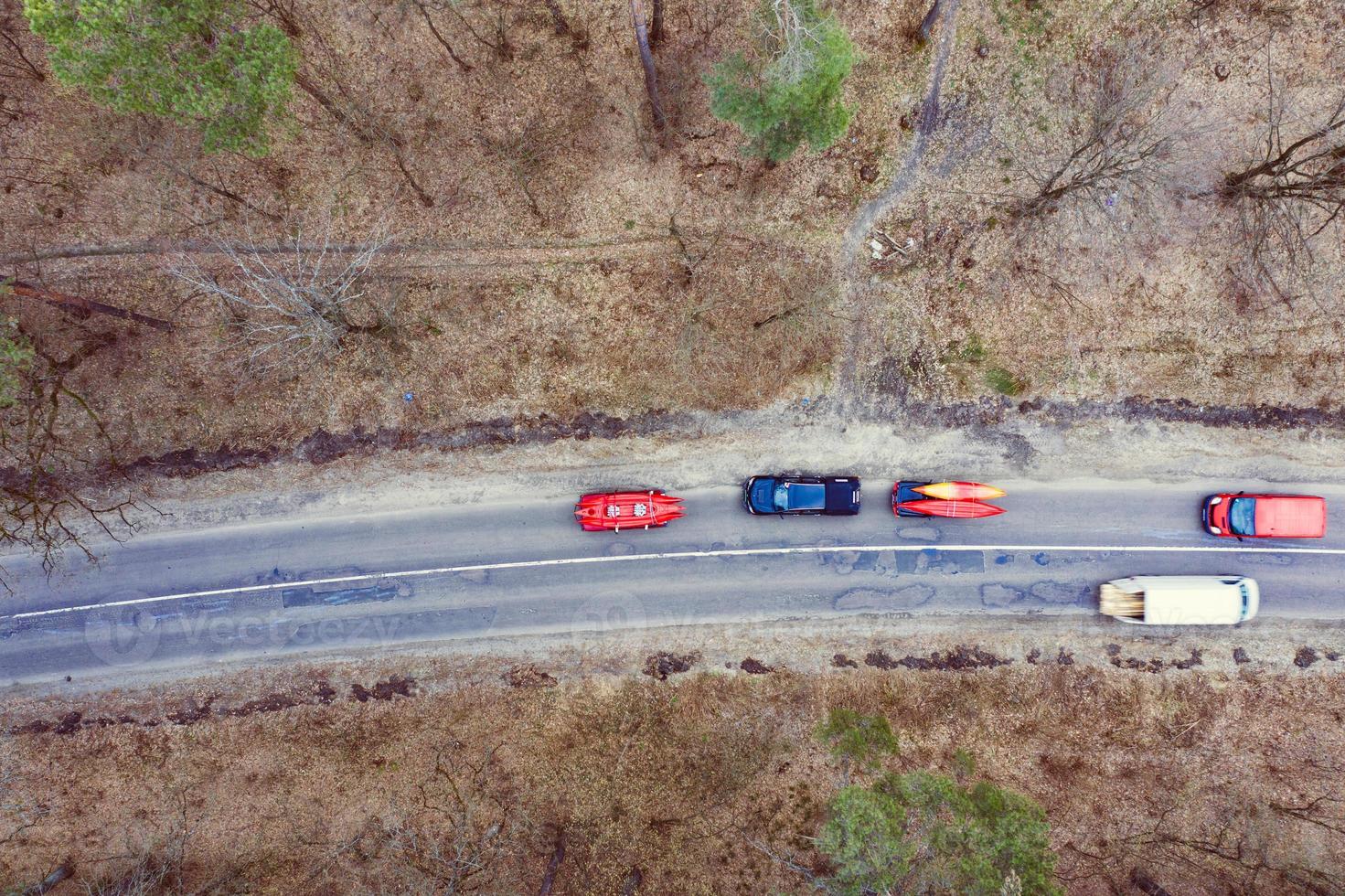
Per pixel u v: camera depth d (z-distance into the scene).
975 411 31.56
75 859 31.66
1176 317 31.06
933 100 30.39
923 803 31.00
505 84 30.17
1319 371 31.05
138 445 31.77
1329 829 30.56
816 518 31.72
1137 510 31.52
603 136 30.38
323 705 31.92
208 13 22.38
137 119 30.19
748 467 31.80
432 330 31.28
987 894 30.05
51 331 30.81
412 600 32.06
